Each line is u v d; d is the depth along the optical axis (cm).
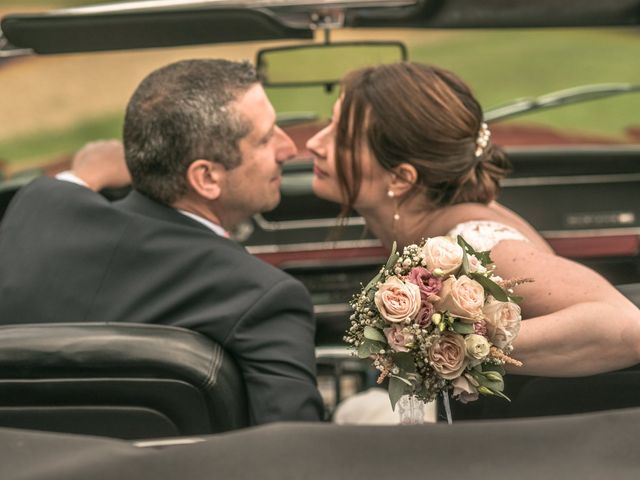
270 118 231
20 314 211
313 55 456
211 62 228
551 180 482
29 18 423
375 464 65
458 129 240
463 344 163
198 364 182
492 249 218
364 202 252
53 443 68
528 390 199
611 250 486
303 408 195
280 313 203
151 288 206
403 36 476
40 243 218
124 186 468
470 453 66
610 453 65
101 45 432
